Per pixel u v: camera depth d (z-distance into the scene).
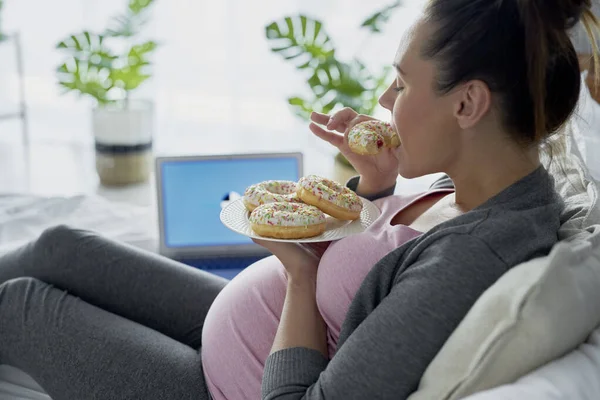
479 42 0.85
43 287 1.21
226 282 1.38
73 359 1.12
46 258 1.30
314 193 1.14
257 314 1.10
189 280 1.34
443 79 0.88
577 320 0.81
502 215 0.87
